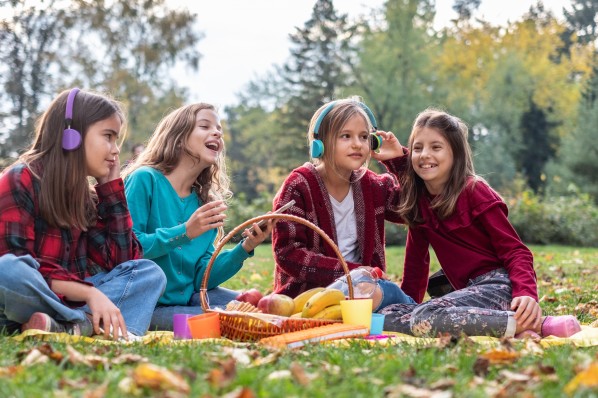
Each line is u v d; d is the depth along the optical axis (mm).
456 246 4180
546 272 8688
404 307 3988
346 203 4410
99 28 31422
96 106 3617
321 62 41125
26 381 2211
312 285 4234
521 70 39250
